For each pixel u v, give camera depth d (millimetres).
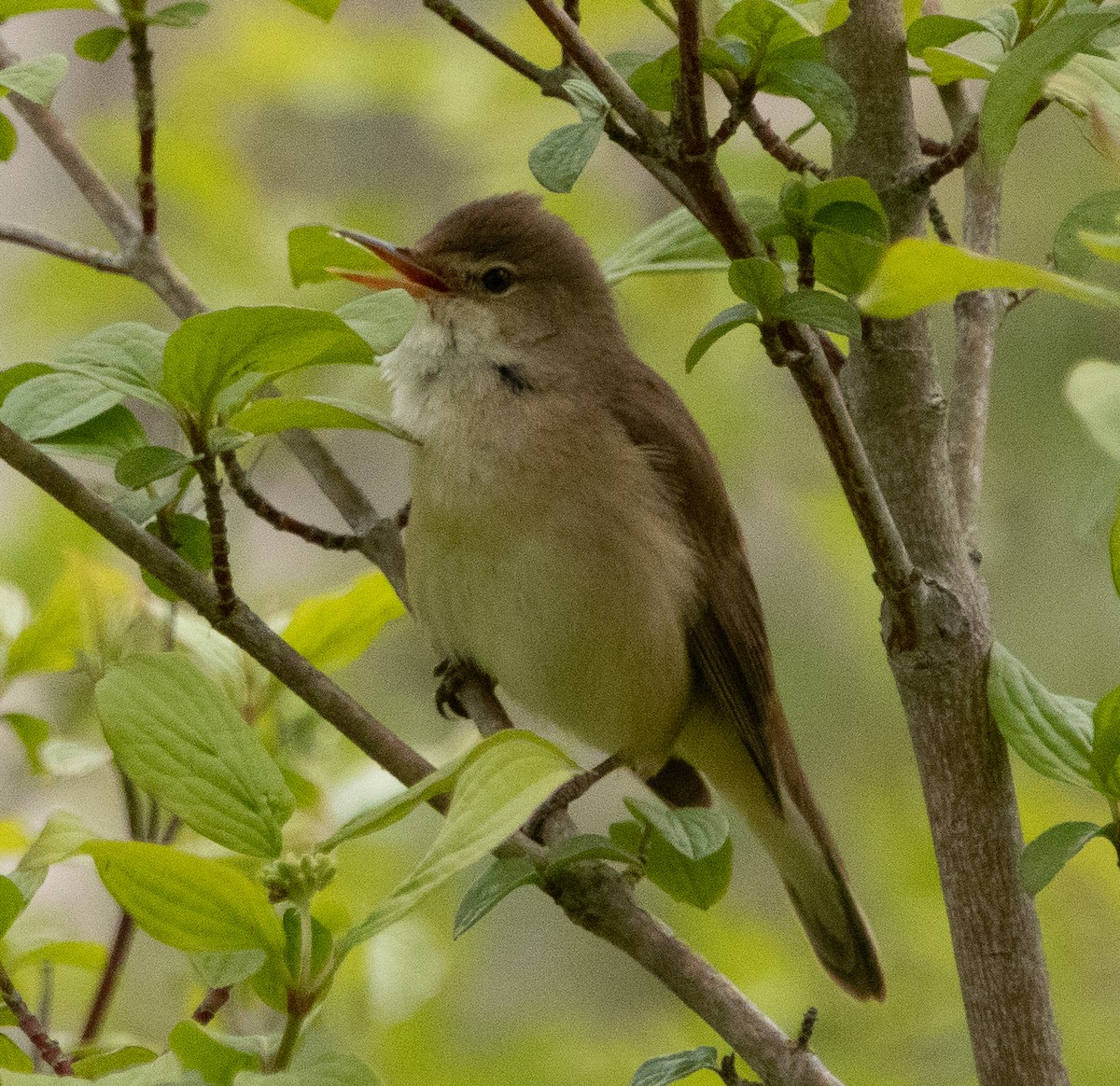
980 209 6531
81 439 5770
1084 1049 10219
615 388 8219
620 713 7852
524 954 12859
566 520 7602
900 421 5695
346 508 7961
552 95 5516
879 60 5637
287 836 6859
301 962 4043
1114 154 4531
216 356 4879
